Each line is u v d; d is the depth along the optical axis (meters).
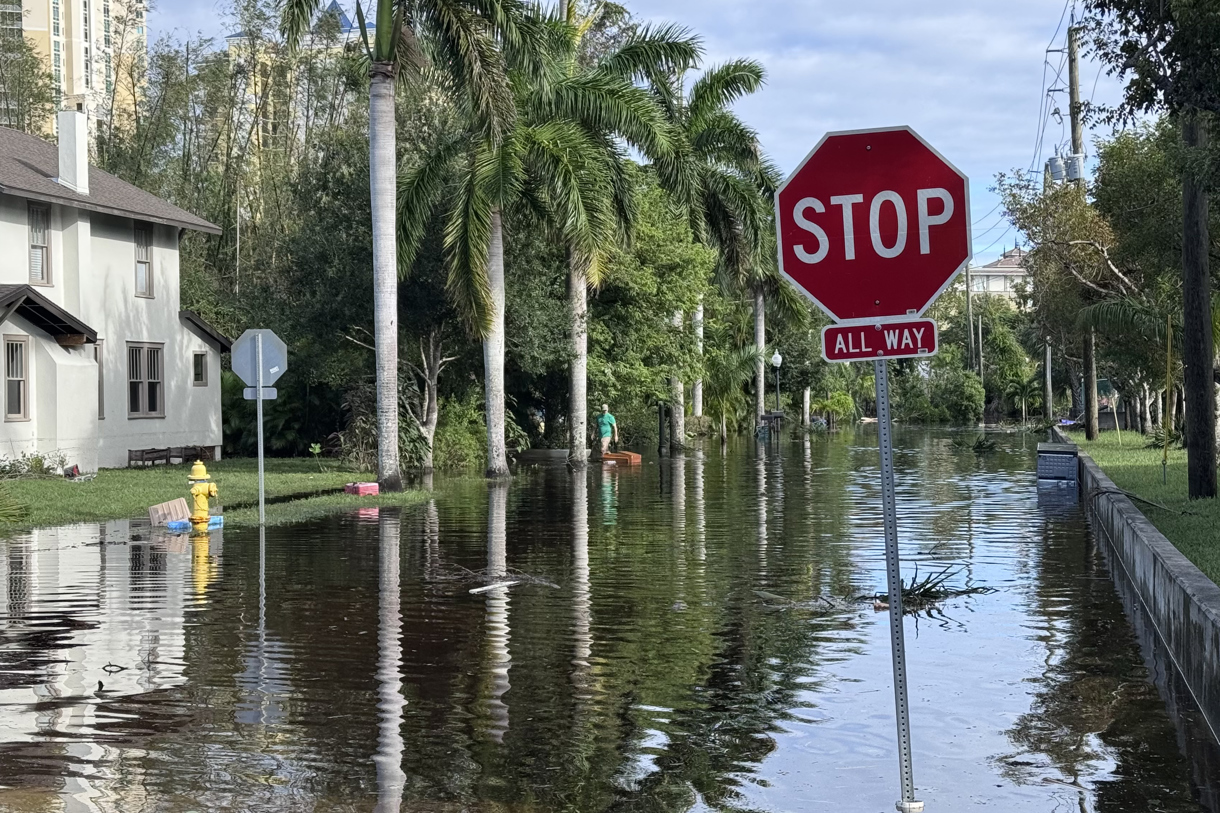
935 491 27.72
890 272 5.85
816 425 75.38
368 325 35.97
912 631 11.44
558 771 7.30
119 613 12.38
